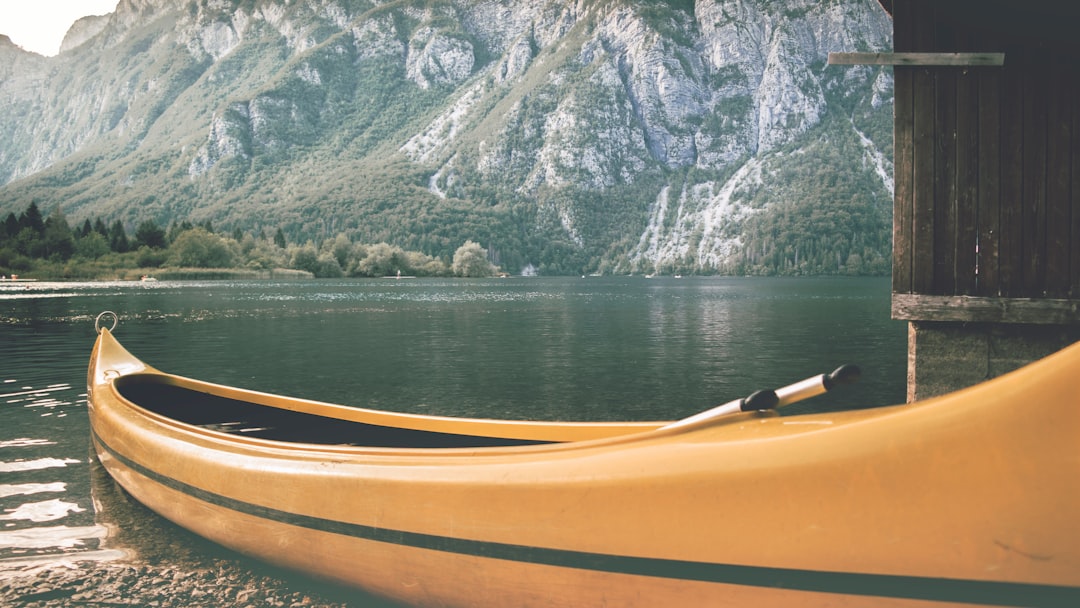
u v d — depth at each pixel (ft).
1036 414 7.15
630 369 46.75
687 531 8.73
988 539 7.35
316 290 250.16
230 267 489.26
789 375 43.52
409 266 612.29
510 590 10.10
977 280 23.32
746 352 57.11
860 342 65.57
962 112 23.30
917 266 23.84
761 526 8.34
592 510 9.29
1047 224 22.68
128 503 17.81
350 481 11.50
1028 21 22.75
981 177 23.22
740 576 8.51
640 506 9.00
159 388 22.66
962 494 7.44
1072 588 7.07
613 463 9.36
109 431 18.51
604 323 94.48
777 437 8.50
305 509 12.07
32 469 21.08
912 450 7.67
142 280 401.08
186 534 15.38
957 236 23.45
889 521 7.76
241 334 75.15
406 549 10.89
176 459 14.90
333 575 12.07
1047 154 22.66
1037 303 22.57
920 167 23.71
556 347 61.72
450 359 52.65
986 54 22.67
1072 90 22.41
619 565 9.19
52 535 15.69
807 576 8.18
